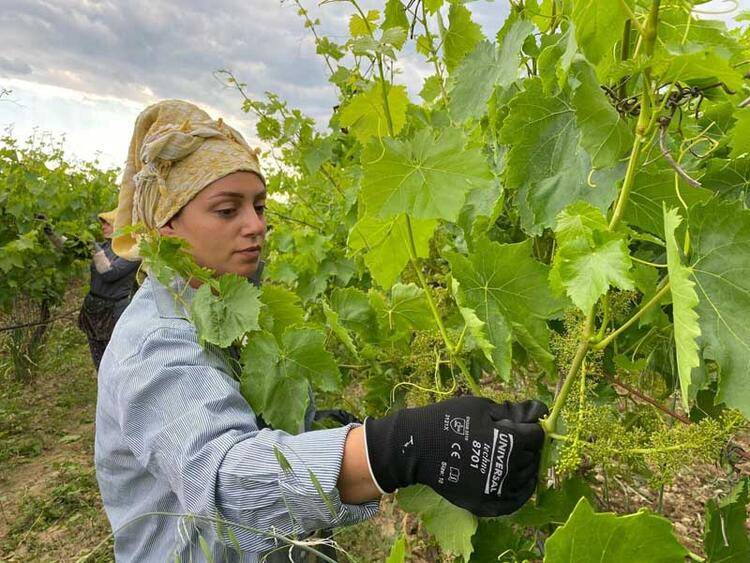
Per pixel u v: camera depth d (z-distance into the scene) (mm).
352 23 1723
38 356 6980
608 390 1547
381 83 1464
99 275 4383
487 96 1432
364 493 1108
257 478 1084
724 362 921
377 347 1996
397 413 1103
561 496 1312
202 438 1147
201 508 1124
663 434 1103
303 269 3361
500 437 1044
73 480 4762
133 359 1259
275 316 1689
